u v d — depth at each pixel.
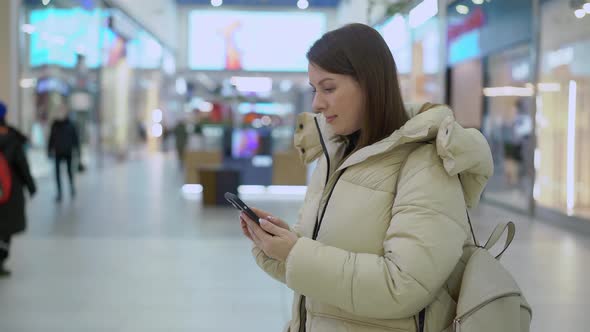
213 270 5.82
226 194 1.53
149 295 4.95
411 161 1.37
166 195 12.14
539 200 9.08
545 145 8.98
